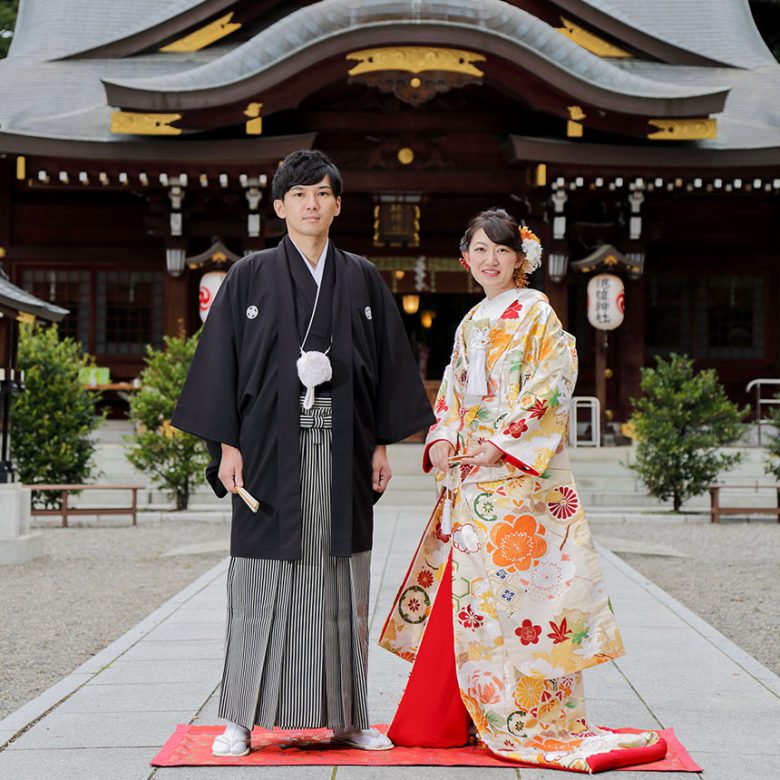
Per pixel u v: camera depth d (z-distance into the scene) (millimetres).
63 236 19734
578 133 17203
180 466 13891
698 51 22625
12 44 23203
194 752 3875
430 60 16672
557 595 4000
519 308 4188
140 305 19875
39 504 14312
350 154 18203
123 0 23219
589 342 20109
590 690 4949
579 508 4102
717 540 11703
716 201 20188
